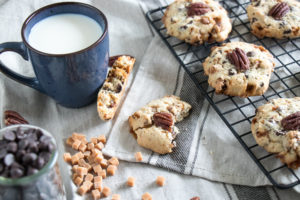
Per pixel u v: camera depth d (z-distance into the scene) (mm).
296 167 610
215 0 797
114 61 722
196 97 694
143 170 635
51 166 538
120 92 680
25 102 689
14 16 749
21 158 538
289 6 749
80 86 649
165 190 618
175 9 746
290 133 611
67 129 671
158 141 637
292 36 732
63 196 602
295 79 705
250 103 667
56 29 646
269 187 622
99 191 612
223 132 658
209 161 636
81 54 611
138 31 782
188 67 720
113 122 679
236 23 773
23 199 552
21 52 627
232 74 666
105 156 648
